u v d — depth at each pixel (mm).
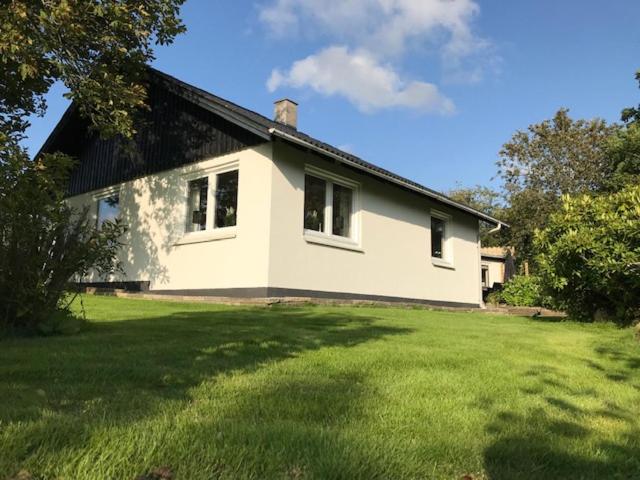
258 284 9844
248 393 3111
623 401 3672
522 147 30203
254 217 10117
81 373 3354
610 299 8617
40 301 4969
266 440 2297
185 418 2525
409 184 12609
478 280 16812
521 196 29391
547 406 3383
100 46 10453
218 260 10703
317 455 2184
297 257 10359
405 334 6117
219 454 2127
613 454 2580
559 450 2553
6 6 8859
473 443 2551
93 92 10109
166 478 1945
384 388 3449
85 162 15094
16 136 11500
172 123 12344
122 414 2545
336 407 2934
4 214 4711
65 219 5109
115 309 7598
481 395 3482
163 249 12008
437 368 4215
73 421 2361
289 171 10344
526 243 30094
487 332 6930
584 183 28594
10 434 2154
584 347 5988
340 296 11336
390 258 12977
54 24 8891
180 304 8844
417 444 2432
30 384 3080
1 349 4125
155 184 12539
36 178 4953
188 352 4223
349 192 12102
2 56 8781
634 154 25500
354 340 5340
